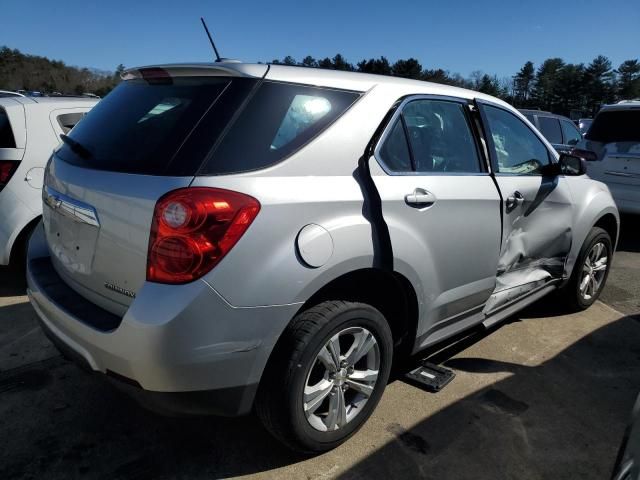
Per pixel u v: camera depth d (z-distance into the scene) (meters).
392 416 2.73
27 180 4.05
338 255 2.12
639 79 90.50
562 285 4.00
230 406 2.02
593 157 6.92
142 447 2.45
